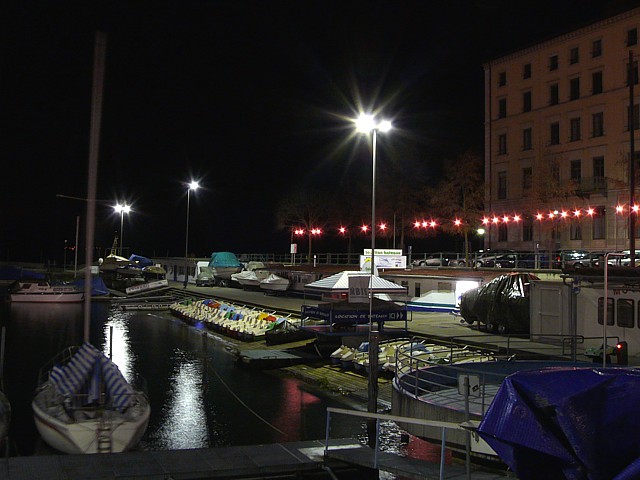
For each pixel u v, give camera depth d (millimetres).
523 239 66500
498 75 70875
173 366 31391
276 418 21469
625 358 20578
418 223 62656
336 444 14891
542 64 66000
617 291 23891
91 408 17203
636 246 54250
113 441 16234
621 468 6043
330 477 12875
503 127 70062
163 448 18406
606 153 59469
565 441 6258
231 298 58938
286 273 64688
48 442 16812
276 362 30422
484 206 71188
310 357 31047
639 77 57188
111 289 84375
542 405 6406
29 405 23703
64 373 18109
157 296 71250
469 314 33406
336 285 39875
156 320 52750
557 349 25078
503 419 6523
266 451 14117
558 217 57781
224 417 21750
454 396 17578
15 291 68688
